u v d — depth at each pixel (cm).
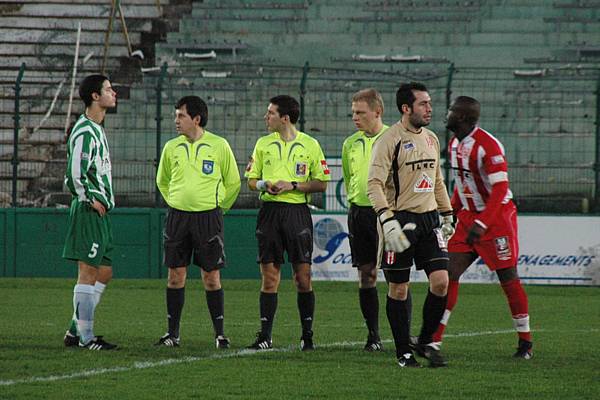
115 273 5816
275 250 2883
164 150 2980
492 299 4816
